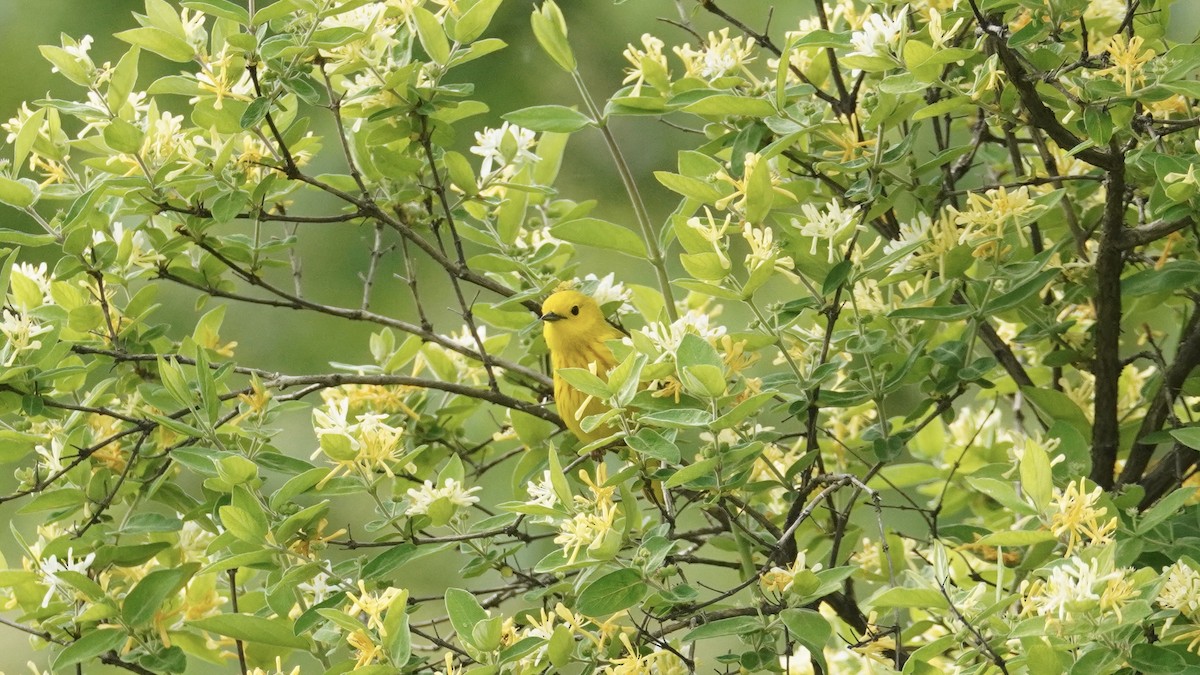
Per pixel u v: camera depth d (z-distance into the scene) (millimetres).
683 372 6457
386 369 9469
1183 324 9344
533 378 9398
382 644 6305
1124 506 7176
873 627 7609
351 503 14891
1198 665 5750
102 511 8148
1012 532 5945
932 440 10180
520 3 16922
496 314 10008
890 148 8008
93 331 8492
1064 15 6828
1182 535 7422
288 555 7043
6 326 7652
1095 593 5672
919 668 6277
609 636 6816
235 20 7285
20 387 7695
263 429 7742
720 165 7879
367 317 8945
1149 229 7699
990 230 7477
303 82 7547
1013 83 6887
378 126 8367
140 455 8500
